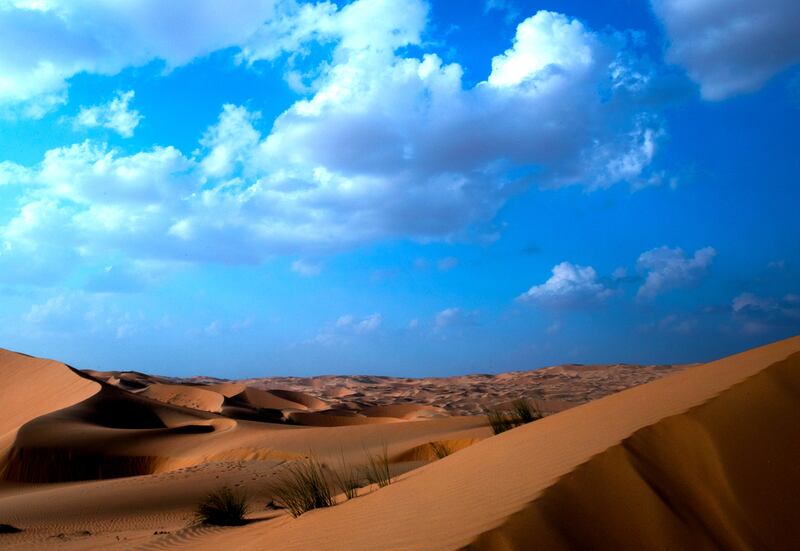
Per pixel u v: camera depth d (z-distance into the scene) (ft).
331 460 95.35
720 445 13.46
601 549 11.14
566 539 11.10
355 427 129.80
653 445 13.75
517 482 14.26
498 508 12.49
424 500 16.76
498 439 25.94
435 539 11.98
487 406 214.07
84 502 70.79
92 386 189.88
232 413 208.95
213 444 136.05
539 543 10.91
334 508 23.68
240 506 46.78
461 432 100.37
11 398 218.18
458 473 19.48
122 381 291.17
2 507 71.31
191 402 242.78
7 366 242.37
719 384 17.21
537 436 21.20
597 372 387.34
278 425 163.43
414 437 112.88
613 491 12.36
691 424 14.06
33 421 148.56
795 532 11.78
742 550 11.60
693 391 17.90
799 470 12.78
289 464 87.81
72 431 143.84
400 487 21.45
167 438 145.69
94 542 47.32
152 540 41.22
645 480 12.57
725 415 14.24
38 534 55.26
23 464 128.98
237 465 89.15
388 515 16.52
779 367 15.71
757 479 12.76
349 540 15.19
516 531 11.10
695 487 12.80
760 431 13.73
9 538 53.47
